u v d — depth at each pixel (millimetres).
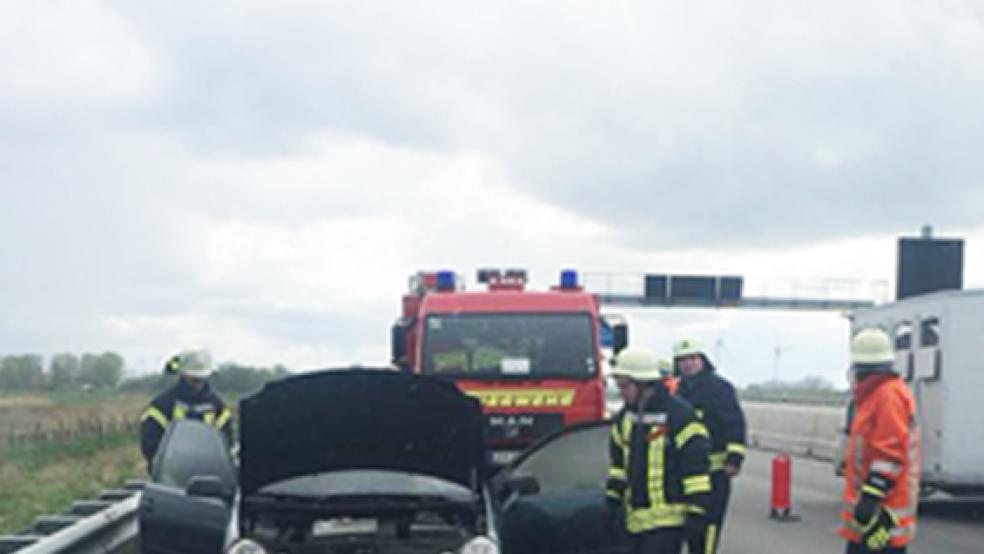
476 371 11906
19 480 14992
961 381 13312
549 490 8234
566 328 12078
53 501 13023
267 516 6711
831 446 24016
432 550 6246
